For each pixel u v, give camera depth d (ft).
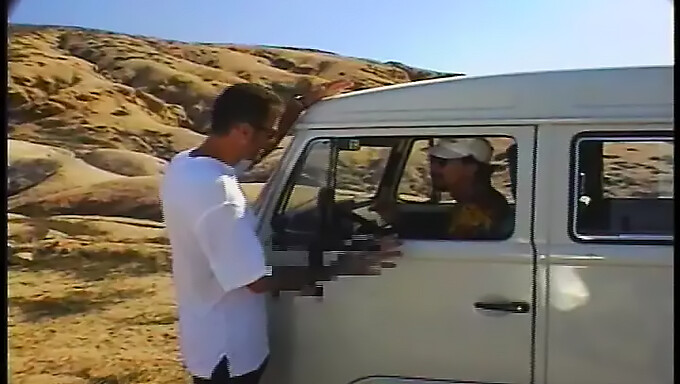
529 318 8.11
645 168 8.38
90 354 18.31
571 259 7.98
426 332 8.38
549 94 8.39
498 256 8.17
